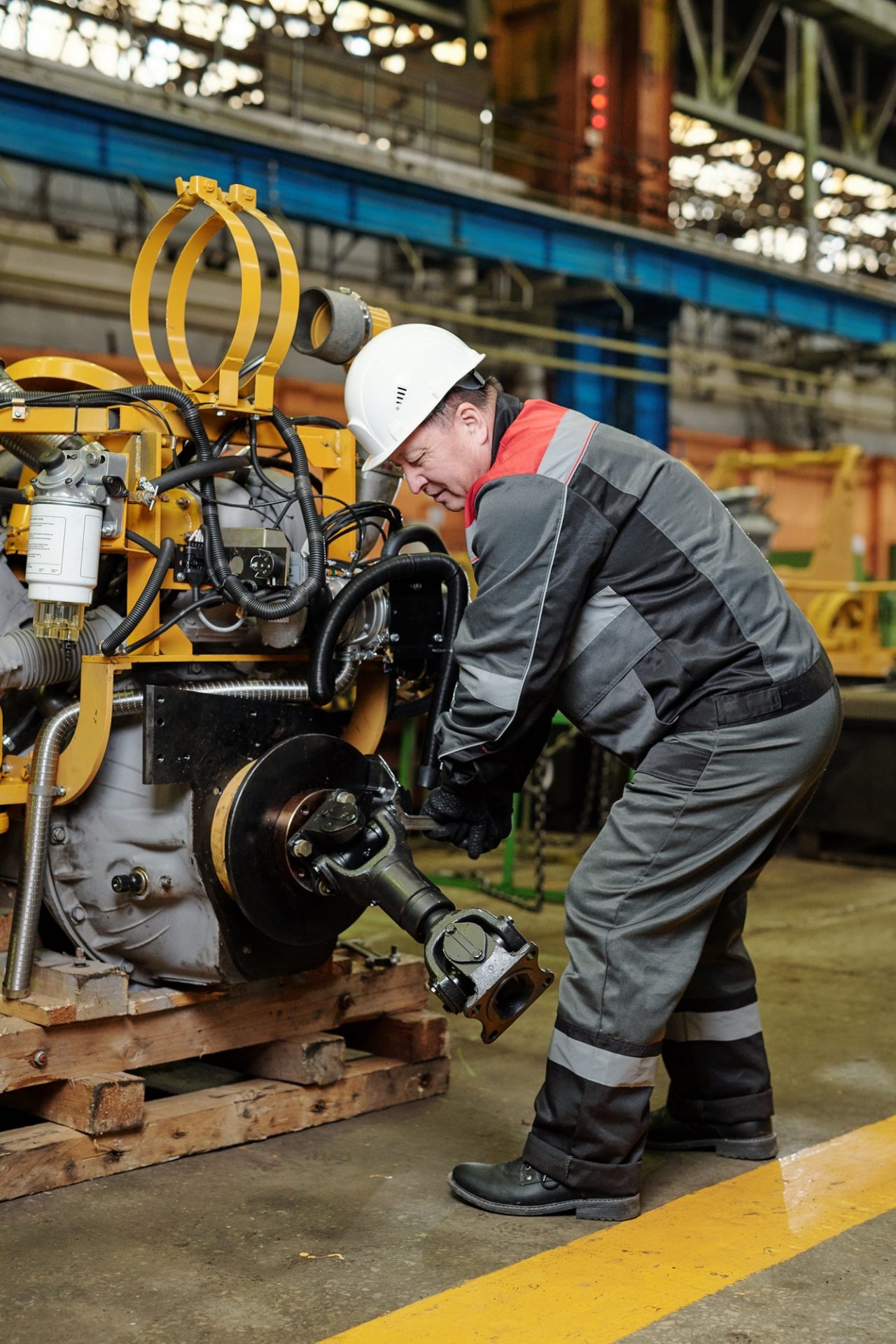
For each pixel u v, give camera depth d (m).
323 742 2.36
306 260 13.23
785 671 2.10
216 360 12.40
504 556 2.03
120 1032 2.32
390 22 15.37
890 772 6.24
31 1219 2.09
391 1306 1.82
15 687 2.33
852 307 15.64
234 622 2.46
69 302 11.36
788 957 4.34
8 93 8.57
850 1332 1.77
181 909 2.32
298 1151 2.43
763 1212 2.19
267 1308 1.81
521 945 2.00
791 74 16.89
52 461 2.17
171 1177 2.28
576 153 12.66
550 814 7.12
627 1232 2.09
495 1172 2.19
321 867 2.21
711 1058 2.45
